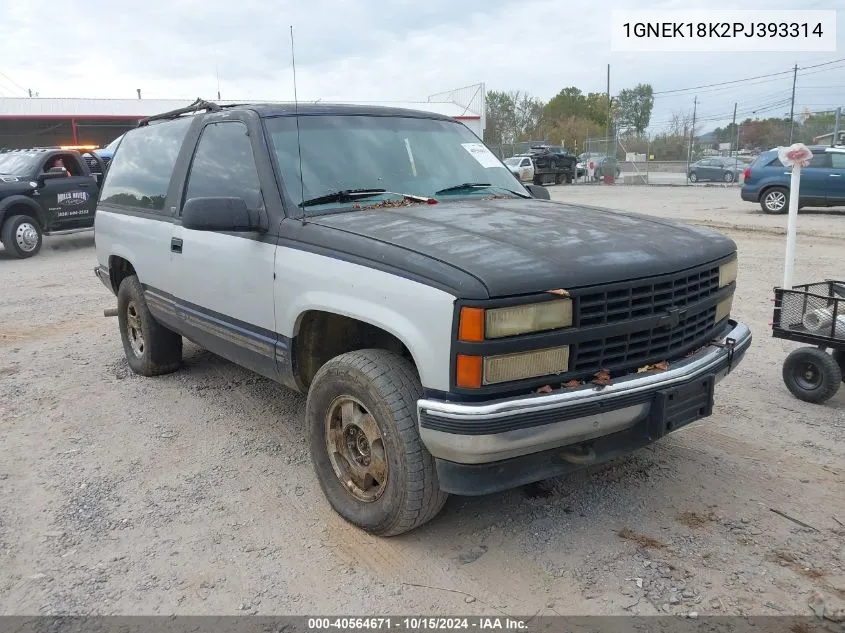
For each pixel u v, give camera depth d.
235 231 3.62
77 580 3.00
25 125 36.44
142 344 5.62
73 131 36.81
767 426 4.36
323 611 2.77
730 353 3.40
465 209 3.68
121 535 3.34
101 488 3.80
